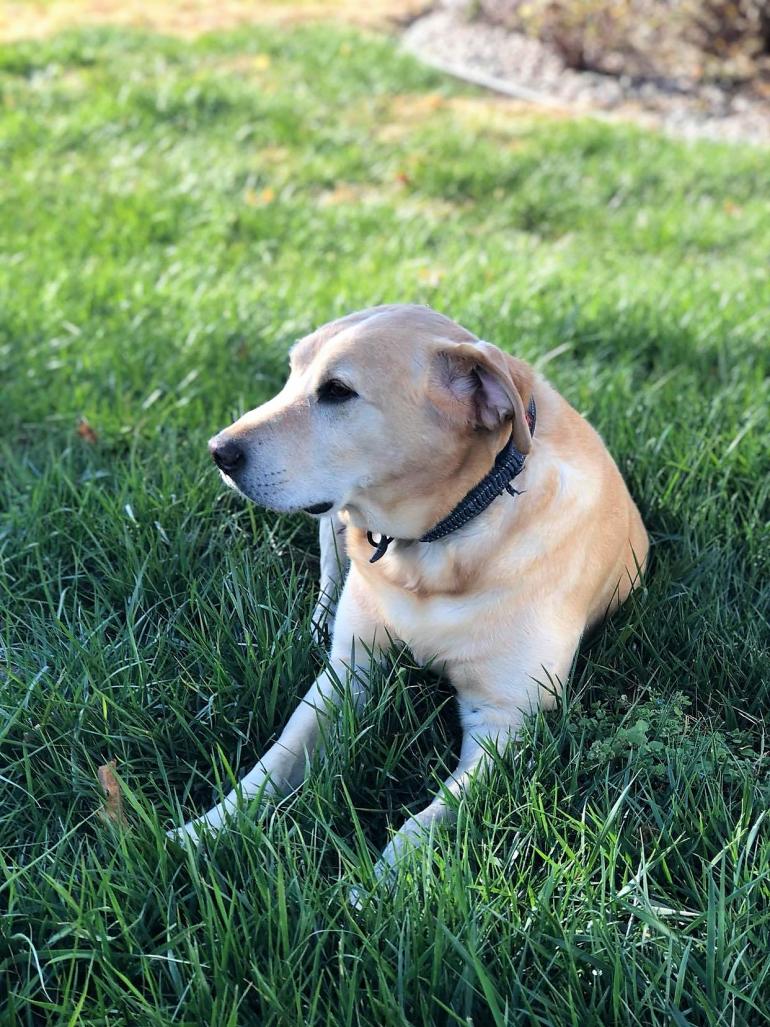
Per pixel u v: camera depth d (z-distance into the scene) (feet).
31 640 4.71
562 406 4.60
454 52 15.31
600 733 4.29
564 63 14.76
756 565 5.06
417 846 3.87
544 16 14.51
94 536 5.07
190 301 7.18
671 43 14.57
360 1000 3.55
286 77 13.41
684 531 5.17
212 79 12.60
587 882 3.77
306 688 4.57
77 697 4.29
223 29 15.71
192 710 4.43
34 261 7.84
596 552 4.54
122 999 3.56
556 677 4.42
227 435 4.17
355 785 4.16
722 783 4.19
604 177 10.76
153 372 6.34
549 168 10.89
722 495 5.35
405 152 11.17
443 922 3.59
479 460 4.23
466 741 4.41
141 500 5.18
